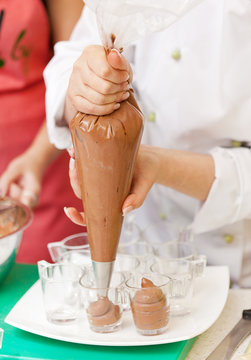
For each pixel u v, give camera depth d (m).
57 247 1.14
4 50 1.69
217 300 0.99
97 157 0.70
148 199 1.36
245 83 1.11
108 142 0.69
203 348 0.88
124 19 0.69
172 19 0.70
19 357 0.85
